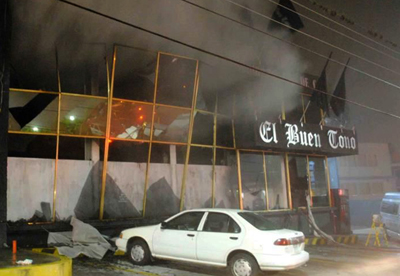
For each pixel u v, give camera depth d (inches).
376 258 419.2
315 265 363.9
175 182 474.0
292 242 283.3
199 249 299.7
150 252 325.7
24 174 380.2
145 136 452.4
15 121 383.2
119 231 416.2
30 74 444.8
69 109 408.2
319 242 533.6
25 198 377.4
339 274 323.3
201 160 502.9
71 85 457.7
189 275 298.5
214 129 511.2
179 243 309.6
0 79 351.3
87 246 360.8
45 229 371.2
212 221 307.3
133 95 458.9
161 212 456.4
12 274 192.9
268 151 561.0
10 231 352.8
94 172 421.7
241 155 536.7
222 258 290.0
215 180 509.4
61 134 403.5
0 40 356.2
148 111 454.6
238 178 524.4
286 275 314.8
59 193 397.1
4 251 274.8
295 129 549.0
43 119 396.2
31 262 211.2
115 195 427.8
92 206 414.0
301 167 607.2
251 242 280.8
